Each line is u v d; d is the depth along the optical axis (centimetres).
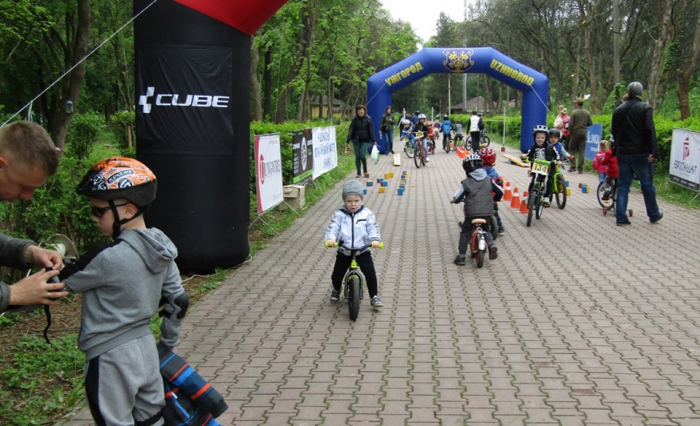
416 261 909
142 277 289
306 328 625
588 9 4147
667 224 1145
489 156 996
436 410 443
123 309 287
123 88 3105
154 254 290
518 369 514
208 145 783
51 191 719
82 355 543
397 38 3812
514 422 423
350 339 592
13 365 524
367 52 4178
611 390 471
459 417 432
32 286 270
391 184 1861
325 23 2894
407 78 2952
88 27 1986
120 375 283
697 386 477
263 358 546
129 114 1811
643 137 1105
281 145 1389
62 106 1998
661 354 542
